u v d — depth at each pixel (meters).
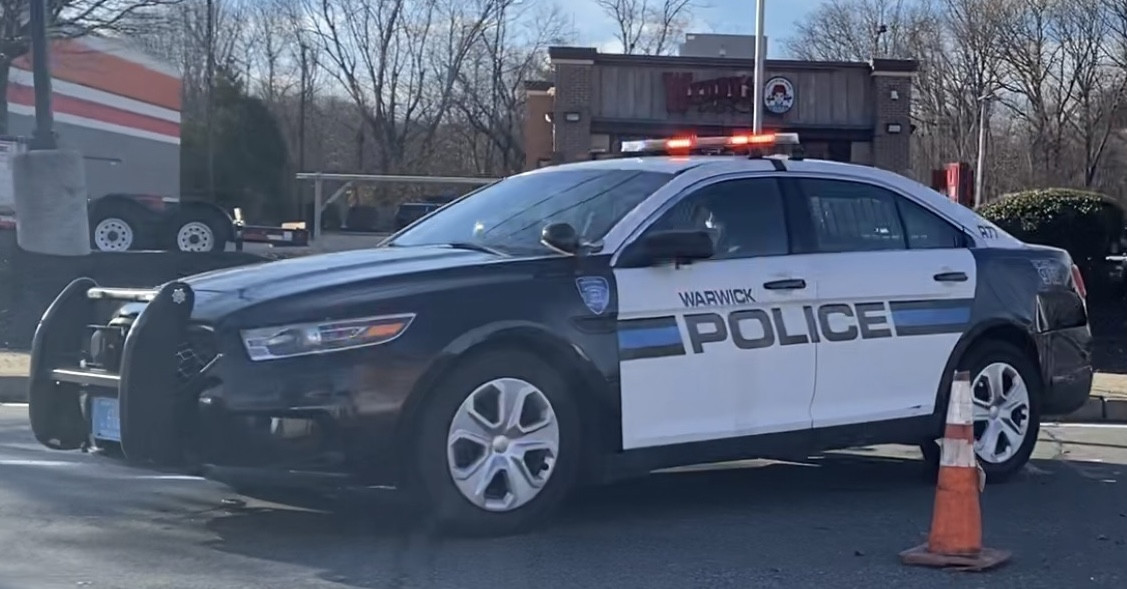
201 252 18.47
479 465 6.33
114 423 6.39
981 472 6.50
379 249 7.13
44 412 6.76
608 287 6.62
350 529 6.70
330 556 6.19
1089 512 7.53
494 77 56.38
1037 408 8.30
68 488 7.66
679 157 7.62
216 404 5.88
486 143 57.38
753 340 7.05
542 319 6.41
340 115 57.09
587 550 6.39
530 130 40.53
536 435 6.46
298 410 5.90
